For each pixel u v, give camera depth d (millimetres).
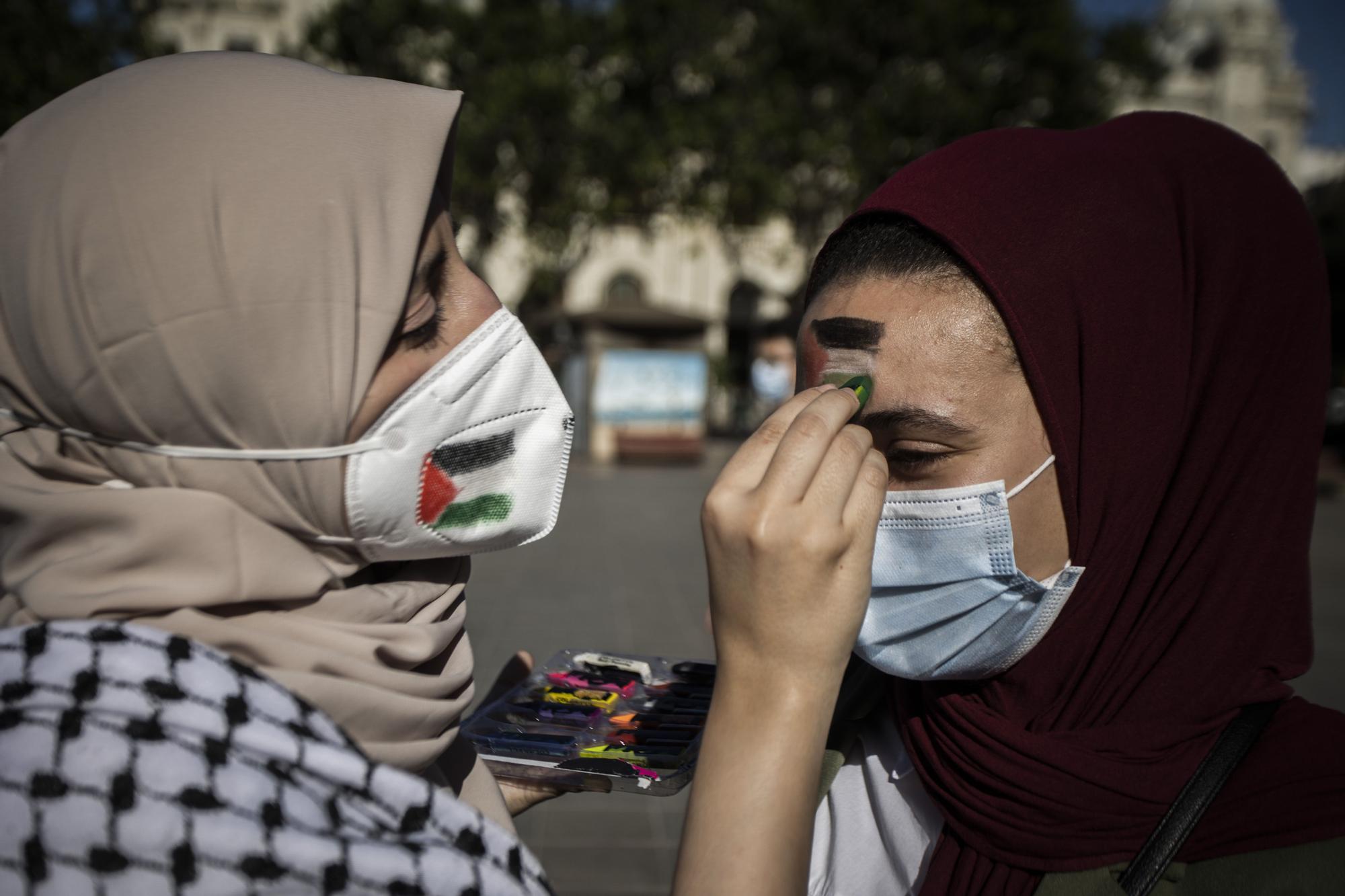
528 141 14984
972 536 1024
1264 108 28359
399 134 850
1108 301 993
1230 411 1017
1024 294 974
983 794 1030
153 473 788
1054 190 1014
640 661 1442
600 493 10992
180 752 680
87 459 797
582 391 14383
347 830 733
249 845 670
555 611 5742
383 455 863
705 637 5250
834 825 1219
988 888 1014
